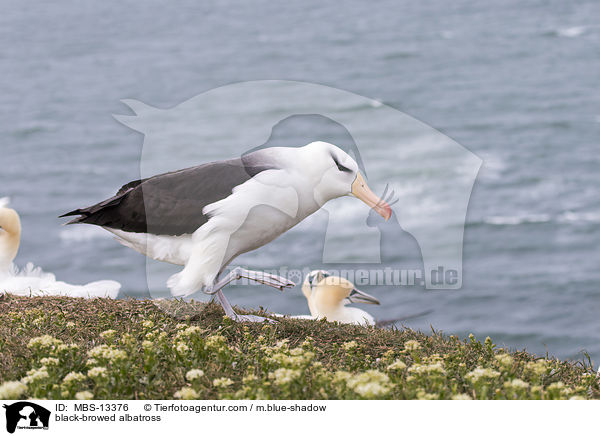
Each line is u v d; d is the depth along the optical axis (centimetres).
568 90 7400
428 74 8212
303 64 8981
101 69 9600
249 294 2116
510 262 3234
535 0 14338
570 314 2630
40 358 504
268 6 15150
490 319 2550
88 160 5453
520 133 5775
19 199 4528
